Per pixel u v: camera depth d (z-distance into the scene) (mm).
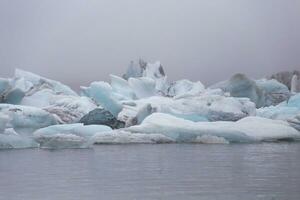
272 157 21922
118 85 49625
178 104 41875
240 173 15938
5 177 15523
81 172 16750
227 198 11344
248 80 48875
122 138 33438
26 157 23109
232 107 41406
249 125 36188
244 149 27359
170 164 19203
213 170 16922
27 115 36031
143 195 11922
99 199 11453
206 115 41281
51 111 42094
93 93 43188
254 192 12117
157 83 56062
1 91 44719
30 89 48000
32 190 12875
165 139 34000
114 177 15297
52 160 21453
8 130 32156
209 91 46562
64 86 50000
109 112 40688
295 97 45719
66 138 30219
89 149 28406
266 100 51406
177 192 12305
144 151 26266
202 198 11391
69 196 11898
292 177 14805
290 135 35312
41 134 33000
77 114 42469
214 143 33281
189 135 34219
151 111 40312
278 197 11398
